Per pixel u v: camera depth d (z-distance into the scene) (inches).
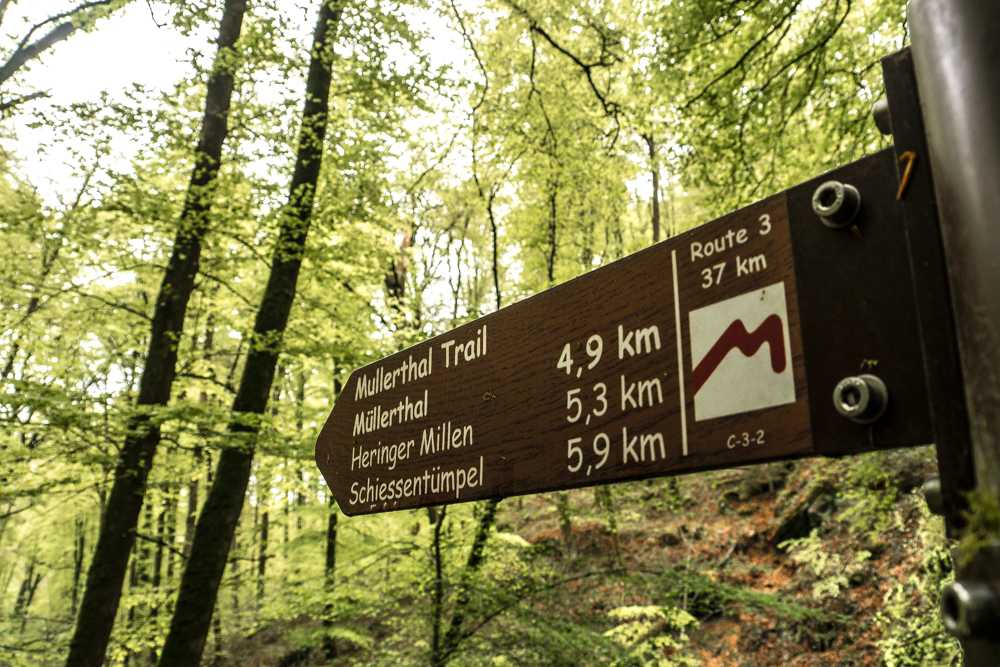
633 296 45.0
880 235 31.2
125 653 318.0
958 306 24.6
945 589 23.5
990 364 22.7
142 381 250.8
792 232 35.7
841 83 187.0
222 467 228.4
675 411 40.2
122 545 231.1
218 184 245.1
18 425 215.3
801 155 202.1
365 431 70.4
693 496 493.4
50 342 322.0
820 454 32.0
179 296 259.8
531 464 50.1
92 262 266.2
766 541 410.0
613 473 43.3
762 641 331.6
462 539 241.1
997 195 23.0
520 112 298.5
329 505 307.4
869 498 214.2
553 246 343.6
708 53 192.7
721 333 38.5
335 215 251.8
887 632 261.3
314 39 265.3
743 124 190.1
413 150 322.0
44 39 267.1
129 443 236.8
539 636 192.5
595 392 46.2
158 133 238.5
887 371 29.8
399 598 230.8
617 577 207.6
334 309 307.1
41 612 634.2
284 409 325.1
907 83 29.5
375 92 265.9
